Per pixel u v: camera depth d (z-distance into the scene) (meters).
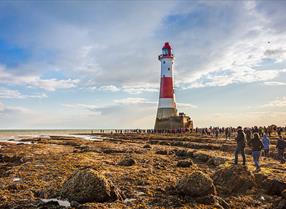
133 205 11.56
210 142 48.09
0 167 23.30
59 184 15.26
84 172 12.80
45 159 25.25
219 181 14.80
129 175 17.52
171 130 83.25
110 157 27.16
